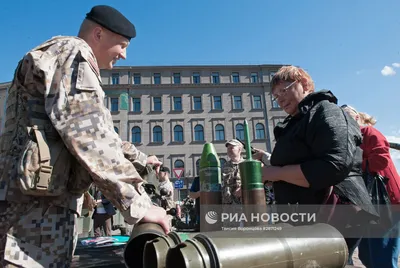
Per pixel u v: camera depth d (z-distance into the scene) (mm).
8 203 1098
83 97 1084
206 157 1181
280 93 1697
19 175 1033
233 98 31500
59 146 1120
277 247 833
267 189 1865
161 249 815
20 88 1196
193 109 30922
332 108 1418
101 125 1072
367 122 2734
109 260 1742
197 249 740
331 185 1325
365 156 2061
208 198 1135
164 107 30734
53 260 1103
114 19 1380
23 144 1131
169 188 4047
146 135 29891
